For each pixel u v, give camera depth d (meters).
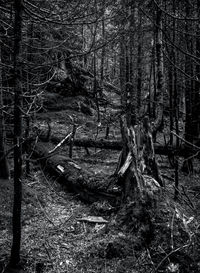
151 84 18.50
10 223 6.12
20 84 4.39
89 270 4.98
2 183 7.43
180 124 17.52
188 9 6.40
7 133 10.62
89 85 22.31
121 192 6.72
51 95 19.33
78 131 15.73
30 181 8.66
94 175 8.05
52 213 6.96
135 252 5.21
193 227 5.32
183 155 10.28
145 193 5.84
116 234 5.60
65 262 5.16
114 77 29.98
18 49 4.33
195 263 4.71
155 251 5.08
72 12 5.10
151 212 5.57
